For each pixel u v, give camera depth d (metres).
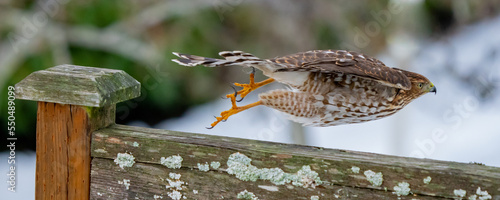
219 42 13.96
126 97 4.00
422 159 3.63
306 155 3.63
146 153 3.83
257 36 13.96
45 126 3.92
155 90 13.56
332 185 3.59
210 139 3.85
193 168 3.78
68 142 3.91
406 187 3.49
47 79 3.80
